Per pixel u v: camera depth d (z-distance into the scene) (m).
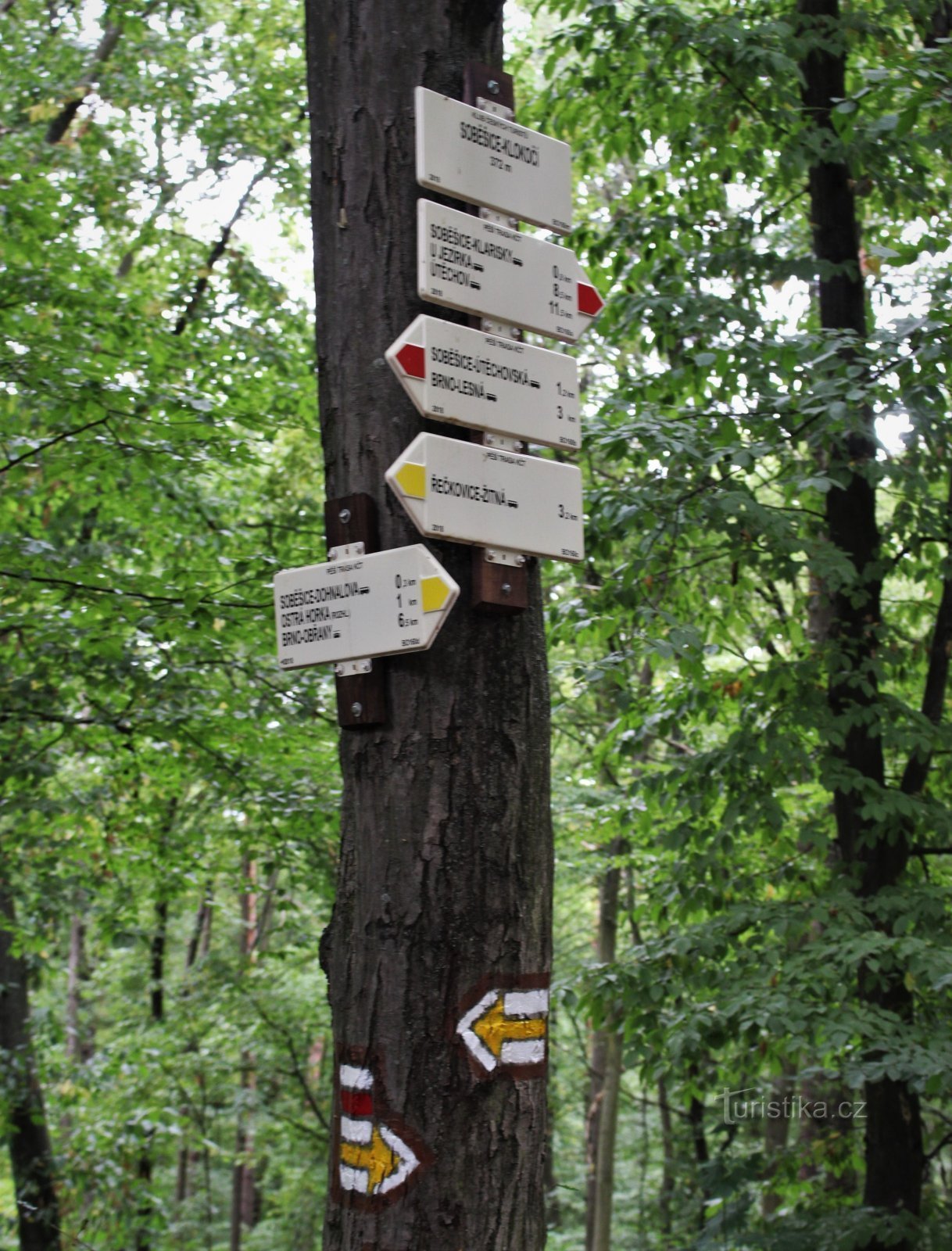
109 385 5.99
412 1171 2.27
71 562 6.36
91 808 8.69
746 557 6.13
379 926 2.37
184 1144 13.08
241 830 9.05
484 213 2.65
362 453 2.54
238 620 6.75
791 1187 7.40
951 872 7.26
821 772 6.10
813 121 6.34
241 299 11.23
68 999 16.81
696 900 6.32
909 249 5.29
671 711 6.60
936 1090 4.92
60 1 10.96
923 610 7.37
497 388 2.53
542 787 2.52
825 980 5.41
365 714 2.42
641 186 7.38
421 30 2.69
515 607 2.50
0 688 6.86
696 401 6.48
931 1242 5.82
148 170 11.40
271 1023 14.01
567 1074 17.30
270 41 11.73
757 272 6.52
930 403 5.27
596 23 6.48
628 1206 15.37
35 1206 9.78
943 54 5.25
